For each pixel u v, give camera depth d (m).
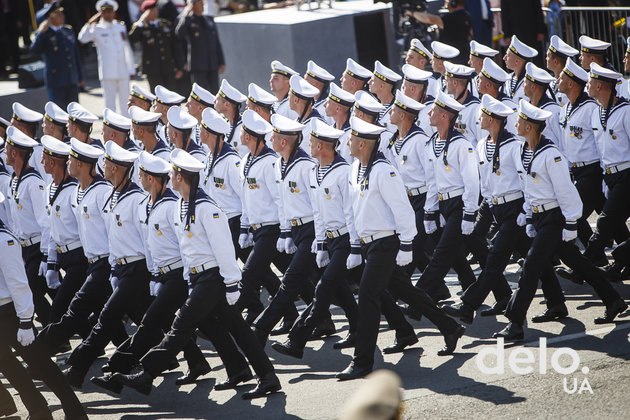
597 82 30.17
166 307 25.05
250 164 28.77
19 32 81.50
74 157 27.02
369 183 24.66
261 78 60.84
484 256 30.69
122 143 33.03
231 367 25.56
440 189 29.42
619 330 26.84
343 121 32.41
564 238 26.33
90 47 87.81
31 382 23.83
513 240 27.69
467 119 34.50
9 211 31.73
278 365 27.36
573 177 32.62
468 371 24.81
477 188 28.47
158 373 23.89
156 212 24.89
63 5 72.38
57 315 28.69
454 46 49.50
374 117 28.89
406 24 54.31
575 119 31.88
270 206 28.67
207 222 23.66
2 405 25.00
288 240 27.95
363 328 24.97
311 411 23.11
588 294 30.94
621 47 53.22
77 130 33.59
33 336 23.05
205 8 71.06
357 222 25.16
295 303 33.59
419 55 39.31
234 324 24.59
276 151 27.78
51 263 28.98
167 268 25.05
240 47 61.66
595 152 31.84
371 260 24.95
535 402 22.16
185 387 26.25
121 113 63.22
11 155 30.08
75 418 23.59
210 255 24.03
